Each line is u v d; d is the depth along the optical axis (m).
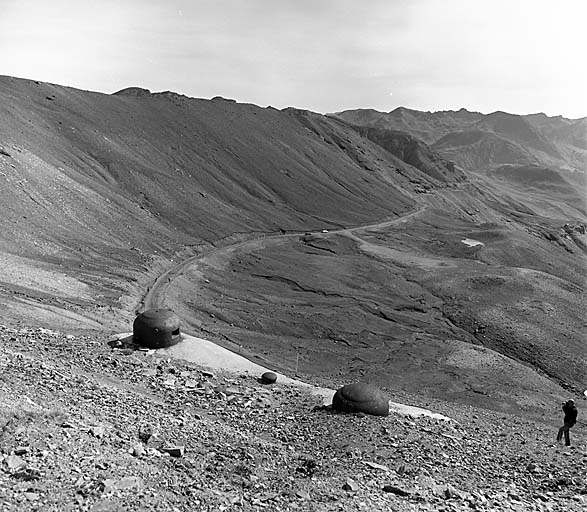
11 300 32.25
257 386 22.78
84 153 84.75
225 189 104.62
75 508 8.84
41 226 54.12
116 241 61.88
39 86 101.38
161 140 109.75
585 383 45.25
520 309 59.81
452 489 13.01
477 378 41.06
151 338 25.67
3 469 9.72
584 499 13.60
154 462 11.80
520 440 20.88
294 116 177.88
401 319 57.53
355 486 12.27
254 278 67.50
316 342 48.97
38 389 14.81
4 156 61.38
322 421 18.73
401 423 19.62
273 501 10.80
